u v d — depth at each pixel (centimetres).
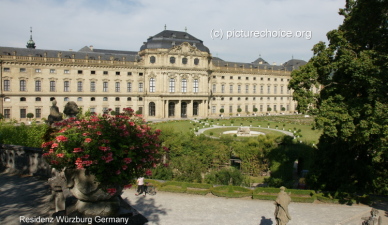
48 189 2097
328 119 2830
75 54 10675
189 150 4797
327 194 3434
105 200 1422
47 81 9925
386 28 2920
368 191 3516
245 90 14475
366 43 3128
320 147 3688
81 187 1345
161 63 11569
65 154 1306
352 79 2995
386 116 2555
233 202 3173
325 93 3141
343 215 2884
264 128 9388
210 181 4375
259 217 2725
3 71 9175
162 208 2820
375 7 2944
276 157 4912
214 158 4900
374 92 2741
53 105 2114
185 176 4438
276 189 3484
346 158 3469
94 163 1295
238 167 5378
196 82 12419
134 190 3300
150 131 1539
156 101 11725
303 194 3481
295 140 6731
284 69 15675
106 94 11000
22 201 1889
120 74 11238
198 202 3102
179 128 8769
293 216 2828
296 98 3198
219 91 13688
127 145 1378
